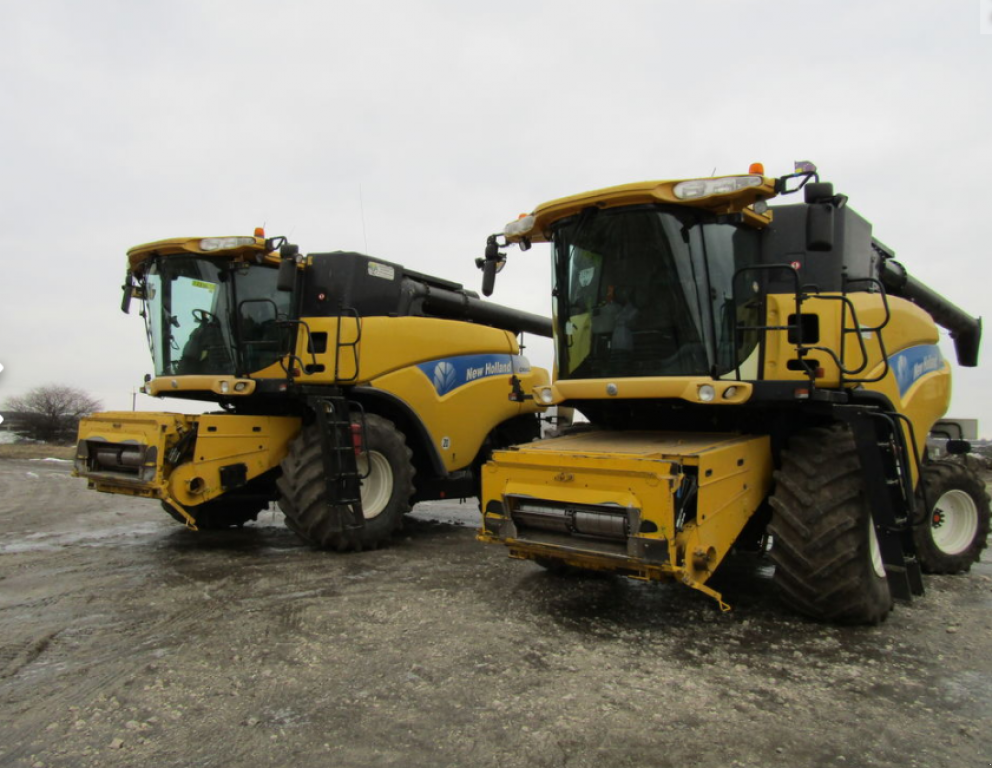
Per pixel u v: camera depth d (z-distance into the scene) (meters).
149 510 10.31
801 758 3.12
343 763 3.06
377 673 4.02
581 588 5.84
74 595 5.58
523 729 3.37
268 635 4.64
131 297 8.30
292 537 8.19
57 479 14.55
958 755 3.16
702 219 5.32
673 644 4.55
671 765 3.06
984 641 4.67
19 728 3.35
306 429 7.30
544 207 5.64
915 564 4.98
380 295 8.10
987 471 14.48
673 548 4.33
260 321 7.80
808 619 5.08
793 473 5.05
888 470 4.88
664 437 5.66
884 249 7.26
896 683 3.95
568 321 5.86
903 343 6.25
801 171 4.95
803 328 5.54
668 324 5.41
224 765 3.04
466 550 7.48
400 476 7.71
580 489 4.71
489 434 9.57
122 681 3.89
